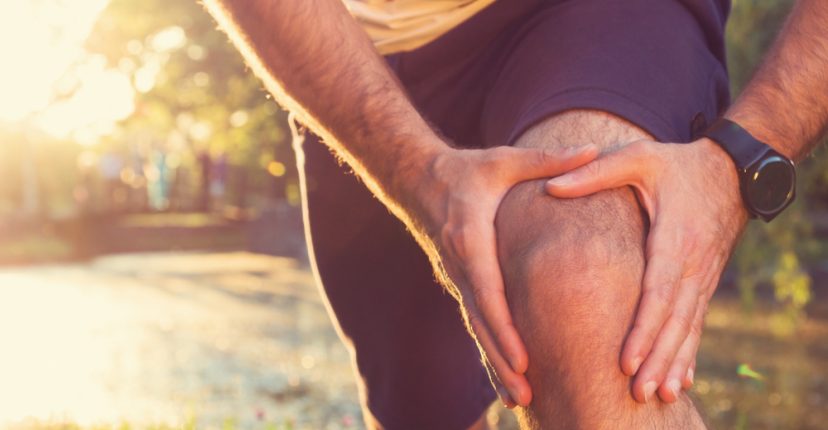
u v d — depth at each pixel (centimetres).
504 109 146
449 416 199
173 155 3572
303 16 130
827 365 973
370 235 190
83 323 1246
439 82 168
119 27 2134
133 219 3219
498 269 114
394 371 198
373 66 132
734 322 1333
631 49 134
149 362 912
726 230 117
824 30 128
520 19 154
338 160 181
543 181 115
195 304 1485
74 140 3391
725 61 159
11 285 1816
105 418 629
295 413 652
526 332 108
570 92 128
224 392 746
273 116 2188
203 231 3012
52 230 2791
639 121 125
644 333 103
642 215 114
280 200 2772
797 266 1194
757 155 120
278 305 1478
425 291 190
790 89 127
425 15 166
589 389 102
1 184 3434
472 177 119
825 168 1154
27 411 664
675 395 103
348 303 198
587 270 106
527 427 111
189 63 2134
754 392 827
